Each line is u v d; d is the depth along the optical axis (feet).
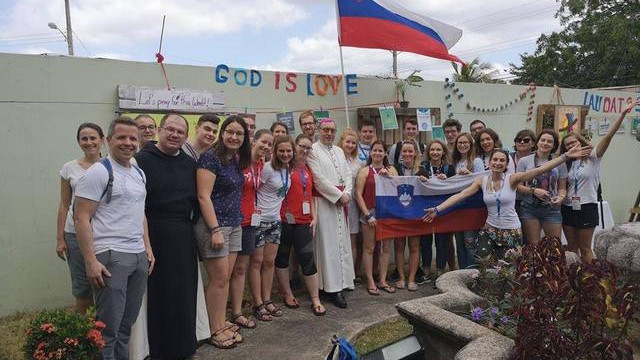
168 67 17.83
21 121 15.80
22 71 15.69
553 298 8.19
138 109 17.13
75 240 12.84
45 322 9.24
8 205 15.81
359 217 18.94
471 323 9.48
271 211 15.65
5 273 15.90
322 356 13.17
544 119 27.27
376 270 20.31
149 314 12.28
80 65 16.46
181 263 12.19
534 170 16.44
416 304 10.52
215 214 12.89
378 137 22.27
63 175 13.26
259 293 15.81
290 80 20.35
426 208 18.88
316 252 17.38
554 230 17.24
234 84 19.13
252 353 13.33
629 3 76.89
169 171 12.13
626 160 31.12
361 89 22.18
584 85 83.87
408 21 21.12
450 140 20.79
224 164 12.97
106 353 10.55
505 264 11.79
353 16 20.24
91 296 13.26
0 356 13.00
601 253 11.05
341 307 16.90
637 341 10.42
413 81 23.53
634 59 73.61
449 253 20.29
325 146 17.37
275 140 15.58
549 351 7.61
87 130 13.20
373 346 14.10
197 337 13.30
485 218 18.78
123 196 10.68
